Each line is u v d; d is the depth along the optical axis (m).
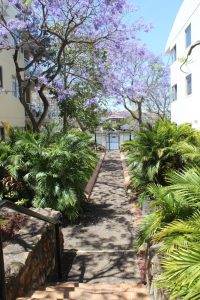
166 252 3.98
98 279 6.22
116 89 17.72
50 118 28.50
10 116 21.33
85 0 14.30
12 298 4.30
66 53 18.22
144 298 4.77
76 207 9.62
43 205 9.30
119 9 14.70
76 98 21.16
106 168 19.75
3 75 19.86
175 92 22.80
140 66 30.11
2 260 3.68
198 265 2.97
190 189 4.86
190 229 3.94
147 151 10.59
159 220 4.85
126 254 7.26
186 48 18.66
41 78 15.52
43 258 5.93
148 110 37.72
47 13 14.69
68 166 9.84
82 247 7.70
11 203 4.05
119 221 9.49
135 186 10.64
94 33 16.28
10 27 14.45
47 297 4.62
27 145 10.25
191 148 8.81
